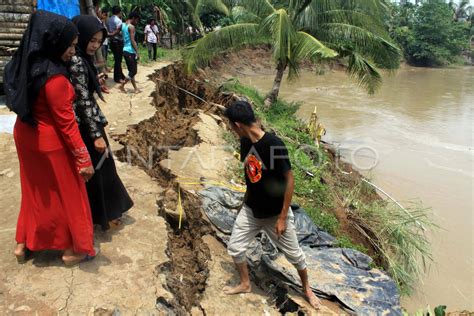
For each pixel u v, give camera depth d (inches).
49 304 128.7
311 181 331.3
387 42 540.1
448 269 307.0
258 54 1343.5
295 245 148.0
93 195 148.1
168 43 963.3
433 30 1877.5
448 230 367.6
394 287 178.4
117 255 154.3
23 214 136.2
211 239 190.9
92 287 137.2
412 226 333.4
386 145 612.7
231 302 153.7
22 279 137.5
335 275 181.3
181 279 164.6
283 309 159.2
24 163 124.9
